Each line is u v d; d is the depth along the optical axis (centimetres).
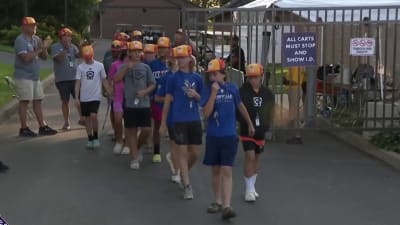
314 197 789
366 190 829
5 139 1147
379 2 1434
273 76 1155
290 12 1248
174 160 838
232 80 1195
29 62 1159
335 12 1161
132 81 911
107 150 1058
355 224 679
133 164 926
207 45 1218
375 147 1077
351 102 1202
